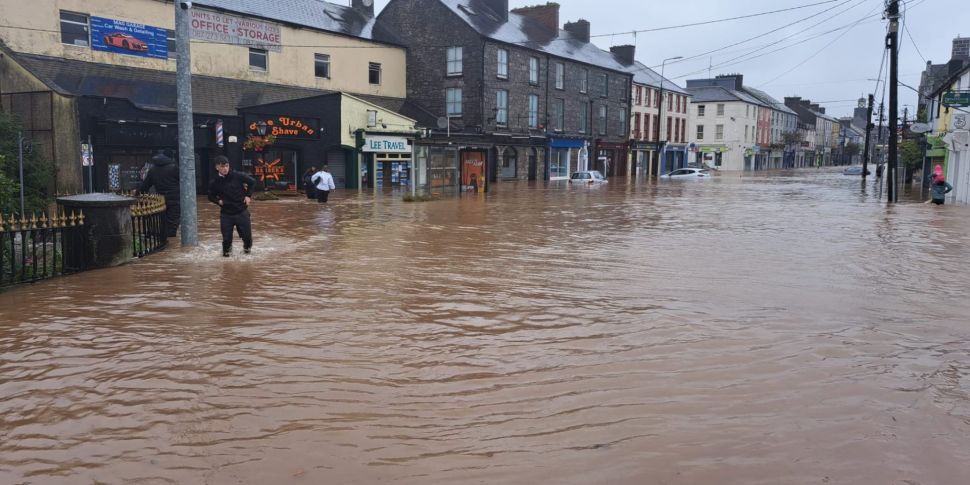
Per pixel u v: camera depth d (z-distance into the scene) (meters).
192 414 4.27
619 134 56.88
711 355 5.50
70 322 6.50
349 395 4.61
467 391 4.68
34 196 13.66
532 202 24.59
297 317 6.76
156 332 6.16
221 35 28.98
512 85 42.59
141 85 26.11
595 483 3.39
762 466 3.56
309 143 30.64
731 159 77.56
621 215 19.20
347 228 15.10
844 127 130.88
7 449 3.78
